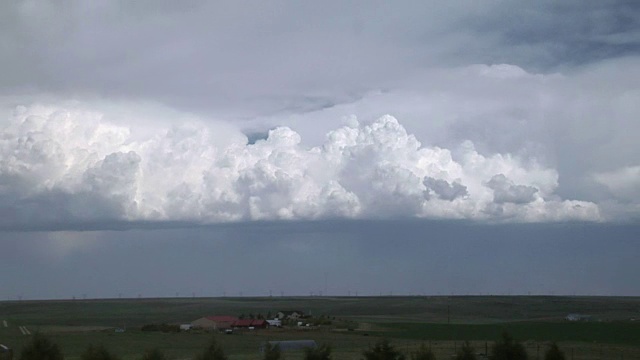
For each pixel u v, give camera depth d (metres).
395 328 192.62
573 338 155.75
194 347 129.88
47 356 79.06
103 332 171.12
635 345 135.38
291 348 126.81
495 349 89.88
